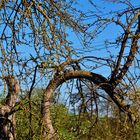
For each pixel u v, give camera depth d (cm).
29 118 667
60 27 606
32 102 690
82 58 745
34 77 649
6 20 566
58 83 753
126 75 749
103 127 752
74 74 765
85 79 802
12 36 573
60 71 732
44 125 682
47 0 598
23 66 609
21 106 645
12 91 677
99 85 746
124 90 745
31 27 575
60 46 599
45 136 684
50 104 741
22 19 568
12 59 559
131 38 738
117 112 751
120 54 748
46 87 748
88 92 798
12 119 688
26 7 565
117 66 753
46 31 584
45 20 582
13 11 566
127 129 726
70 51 612
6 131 680
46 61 609
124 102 753
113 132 739
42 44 588
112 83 761
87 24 686
